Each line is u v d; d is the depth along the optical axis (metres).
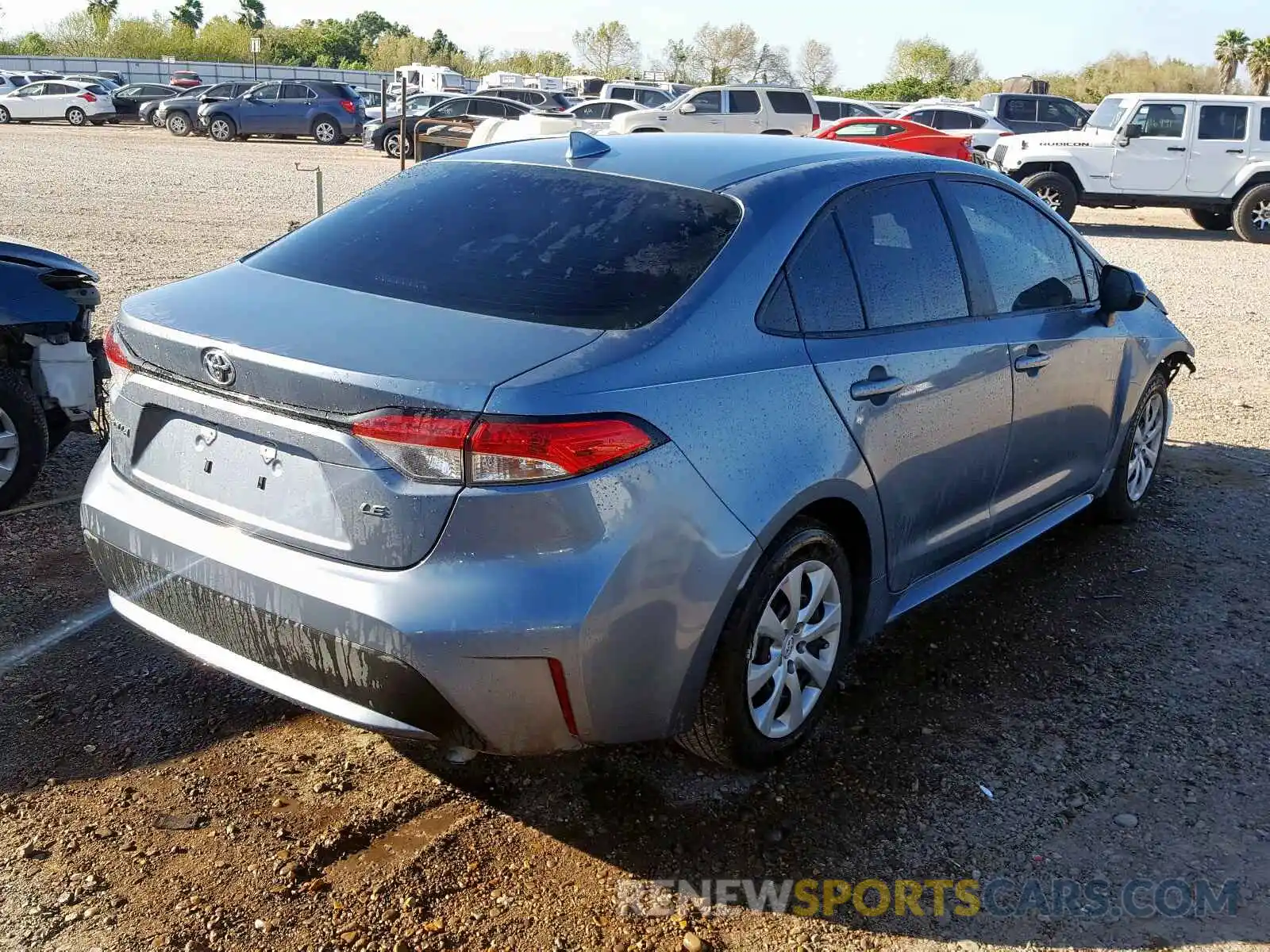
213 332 2.68
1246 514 5.49
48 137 28.66
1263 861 2.93
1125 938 2.65
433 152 13.44
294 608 2.54
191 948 2.45
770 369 2.88
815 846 2.91
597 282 2.84
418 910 2.61
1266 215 17.33
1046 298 4.20
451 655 2.43
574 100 32.88
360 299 2.82
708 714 2.91
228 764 3.11
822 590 3.13
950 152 19.23
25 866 2.67
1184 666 3.95
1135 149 17.59
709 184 3.20
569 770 3.17
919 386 3.34
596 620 2.48
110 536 2.90
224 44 80.38
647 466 2.53
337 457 2.49
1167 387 5.36
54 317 4.61
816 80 82.94
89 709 3.33
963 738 3.44
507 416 2.38
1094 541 5.07
